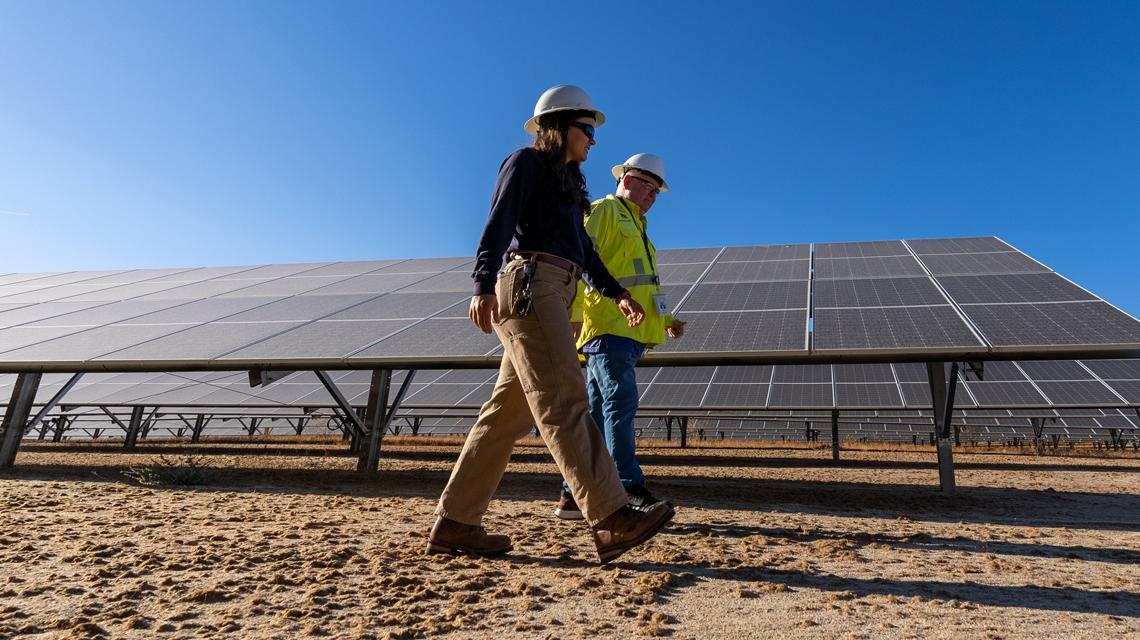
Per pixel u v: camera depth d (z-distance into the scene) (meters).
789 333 4.84
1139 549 2.85
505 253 2.28
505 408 2.41
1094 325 4.27
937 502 4.62
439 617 1.72
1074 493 5.40
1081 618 1.79
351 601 1.85
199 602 1.84
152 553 2.46
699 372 13.17
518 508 4.02
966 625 1.72
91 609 1.75
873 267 7.40
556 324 2.15
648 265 3.48
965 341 4.23
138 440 15.45
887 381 11.65
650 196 3.71
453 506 2.46
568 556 2.51
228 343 5.79
